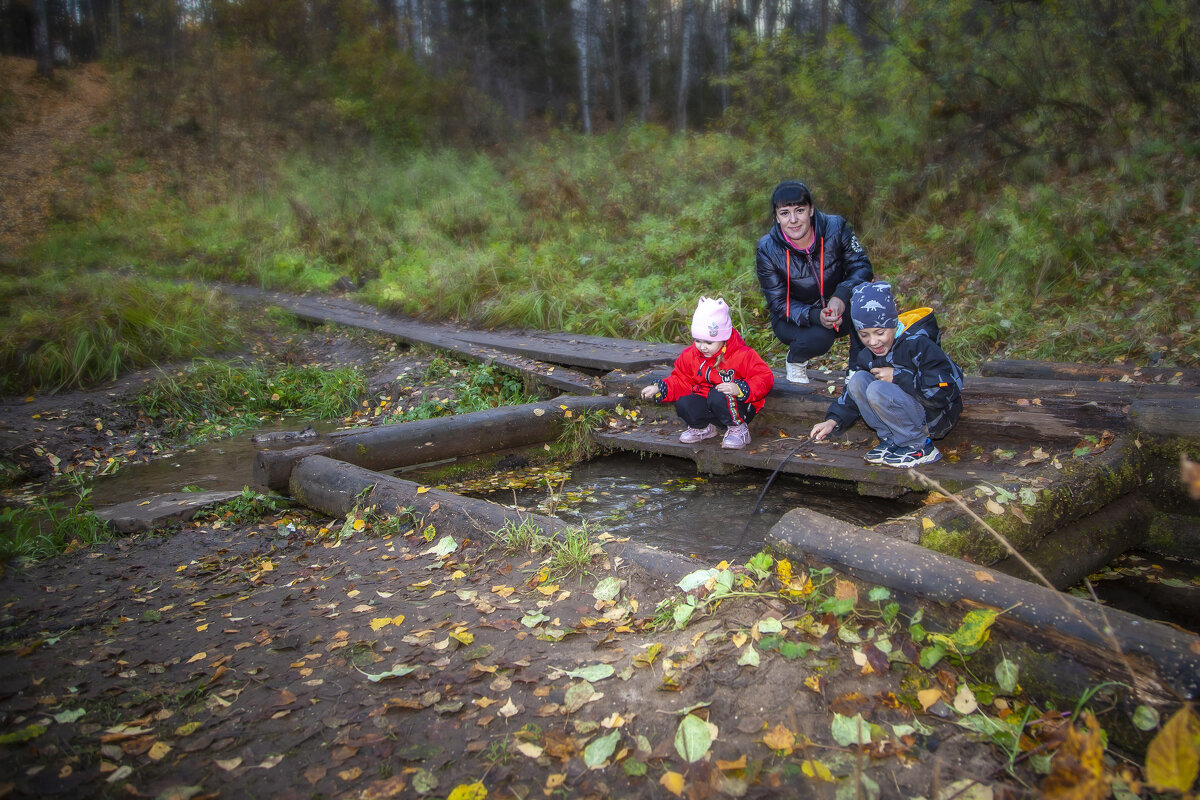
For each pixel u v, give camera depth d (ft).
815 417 18.15
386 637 9.93
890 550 9.11
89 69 101.40
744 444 17.78
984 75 34.24
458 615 10.37
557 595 10.61
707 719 7.68
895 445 15.30
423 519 13.91
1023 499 11.37
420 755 7.50
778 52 41.11
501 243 41.39
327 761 7.52
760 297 29.25
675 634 9.23
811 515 10.23
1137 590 11.74
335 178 60.80
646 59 88.12
